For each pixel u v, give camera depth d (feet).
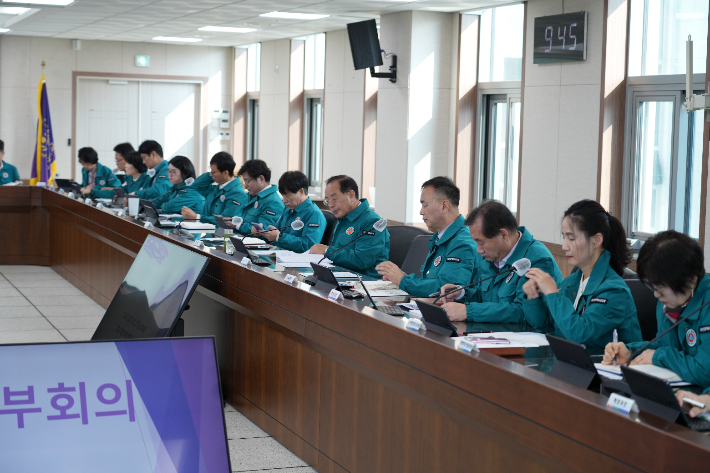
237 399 13.21
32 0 28.12
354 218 14.80
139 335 12.12
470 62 27.55
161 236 15.79
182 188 24.04
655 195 21.34
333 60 35.12
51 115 41.68
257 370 12.44
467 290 10.94
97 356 7.51
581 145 22.52
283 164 39.83
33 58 40.88
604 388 6.50
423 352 8.05
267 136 41.32
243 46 44.14
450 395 7.66
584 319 8.43
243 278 12.19
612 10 21.39
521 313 9.81
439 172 28.35
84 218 22.47
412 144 27.86
